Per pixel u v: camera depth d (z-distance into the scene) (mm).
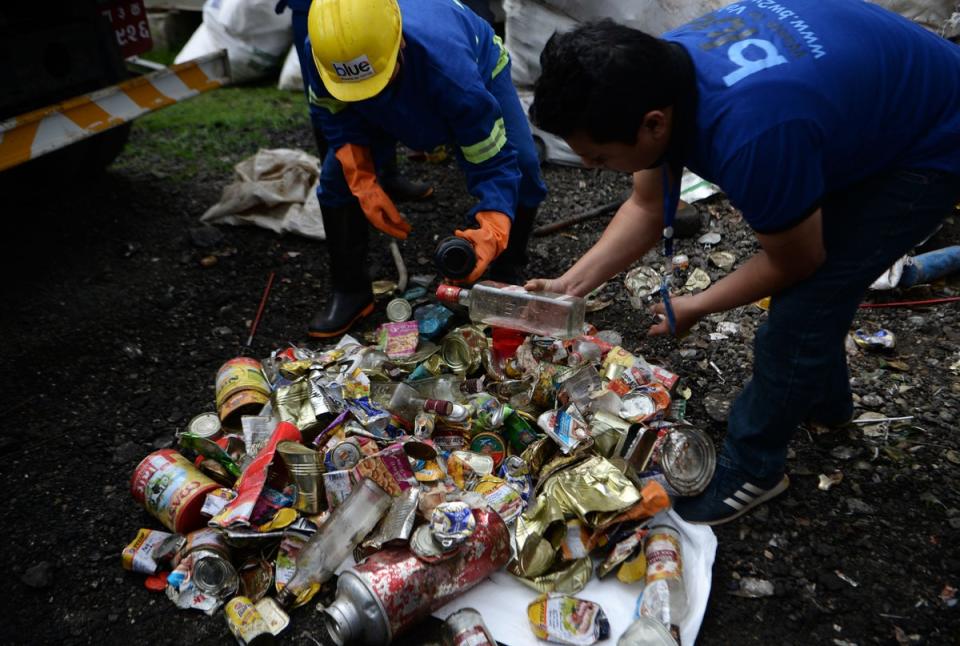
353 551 1989
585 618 1807
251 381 2488
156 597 2021
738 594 1964
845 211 1749
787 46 1546
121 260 3613
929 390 2607
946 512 2158
